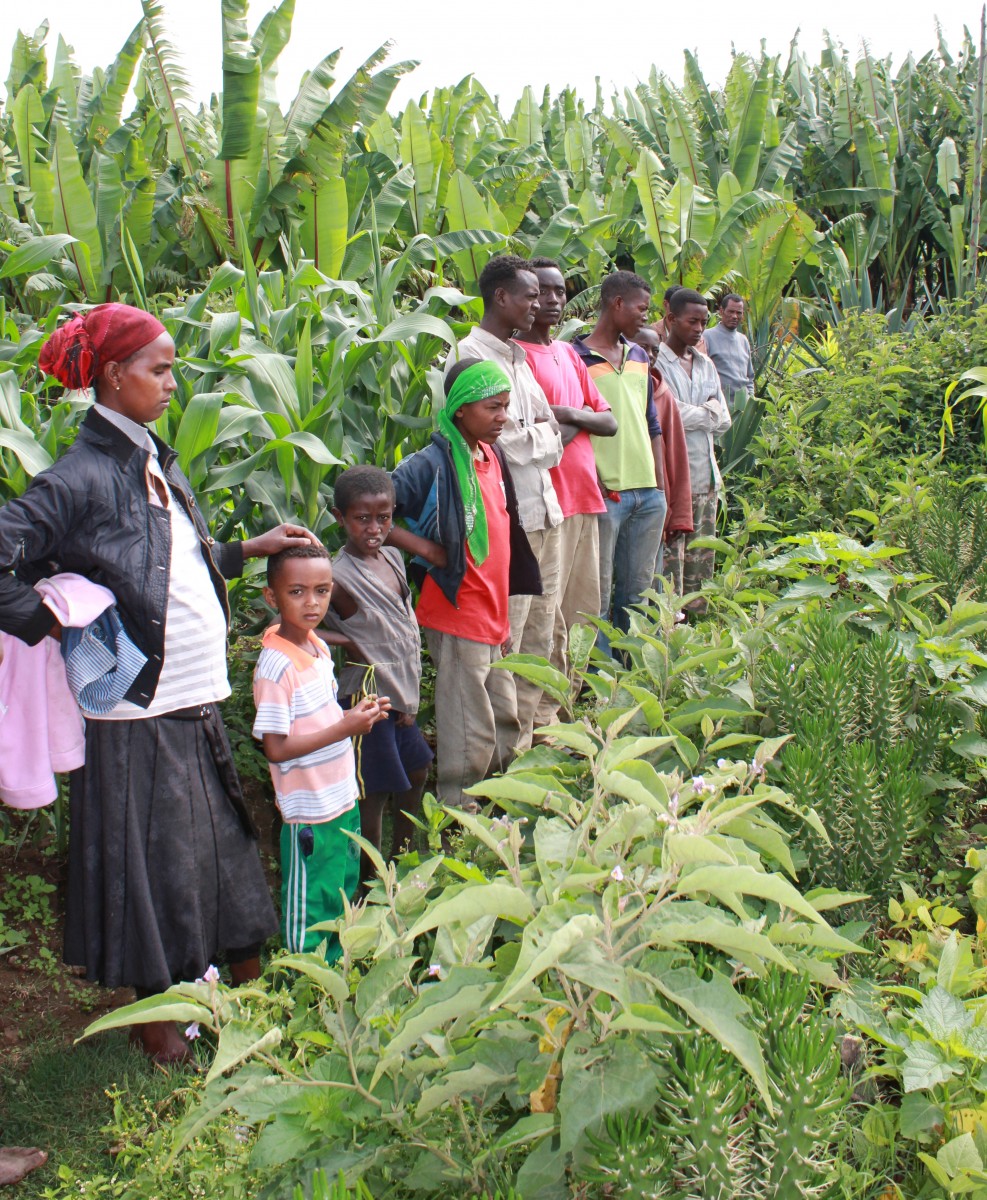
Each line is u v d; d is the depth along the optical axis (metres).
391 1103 1.89
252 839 2.91
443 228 9.90
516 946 2.04
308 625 2.98
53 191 7.53
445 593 3.54
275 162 8.23
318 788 2.98
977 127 9.75
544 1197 1.86
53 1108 2.61
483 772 3.73
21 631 2.51
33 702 2.62
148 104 9.94
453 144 10.80
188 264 9.01
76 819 2.71
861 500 6.36
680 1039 1.91
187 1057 2.78
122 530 2.62
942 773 3.35
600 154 13.70
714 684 3.30
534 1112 1.89
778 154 12.59
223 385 3.91
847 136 13.47
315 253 8.36
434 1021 1.72
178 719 2.72
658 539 5.11
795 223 10.35
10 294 7.53
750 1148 1.80
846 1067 2.30
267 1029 1.91
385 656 3.39
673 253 10.44
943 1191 1.99
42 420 4.09
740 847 2.02
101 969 2.72
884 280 13.77
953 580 4.50
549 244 8.84
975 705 3.54
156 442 2.78
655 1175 1.69
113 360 2.59
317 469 3.91
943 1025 2.14
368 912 2.12
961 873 3.09
